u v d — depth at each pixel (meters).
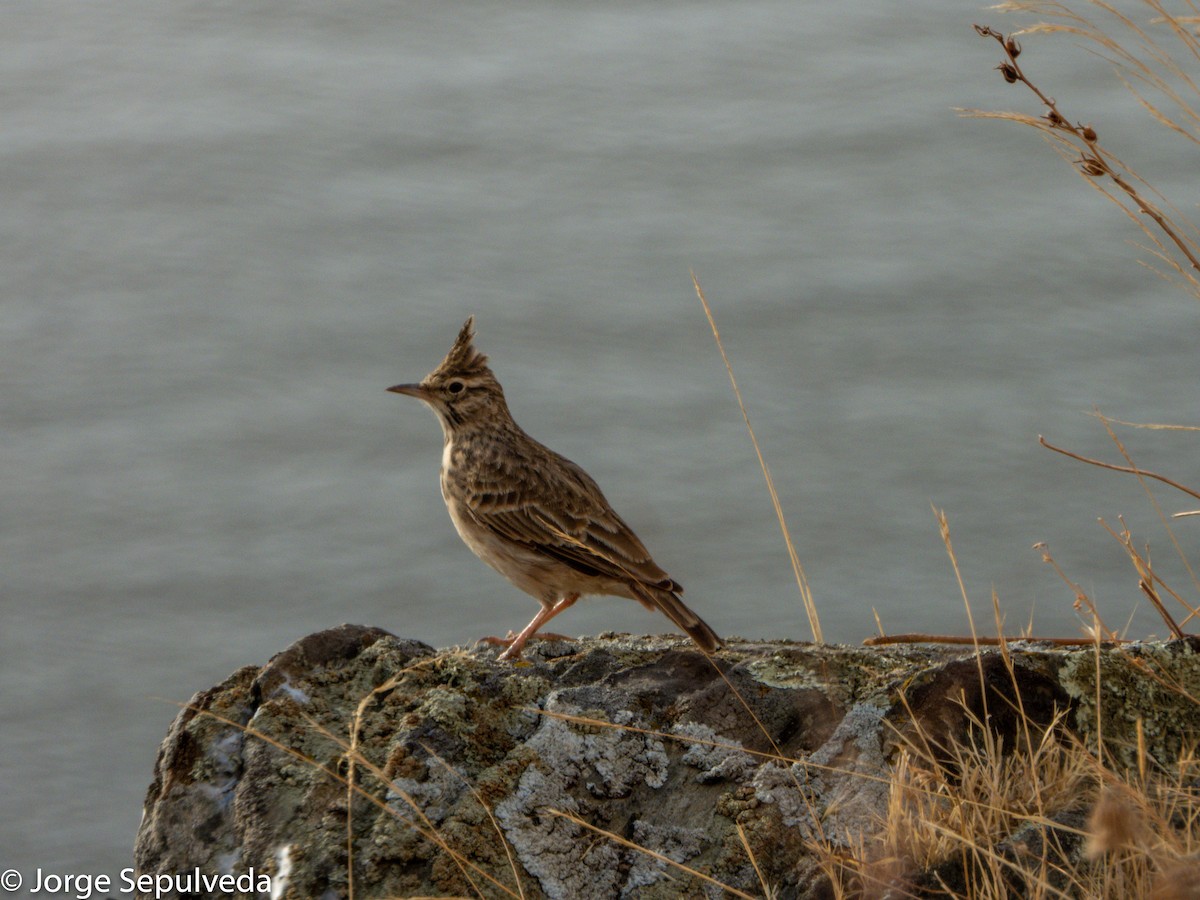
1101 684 9.84
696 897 9.04
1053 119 10.90
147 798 10.27
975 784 8.96
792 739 9.92
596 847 9.34
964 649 10.95
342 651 10.77
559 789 9.64
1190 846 8.05
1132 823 7.09
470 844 9.29
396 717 10.20
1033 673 9.88
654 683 10.50
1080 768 8.95
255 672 10.83
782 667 10.50
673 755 9.88
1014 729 9.64
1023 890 8.25
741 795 9.45
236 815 9.80
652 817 9.51
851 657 10.59
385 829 9.37
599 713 10.12
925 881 8.34
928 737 9.52
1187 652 10.20
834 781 9.45
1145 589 10.81
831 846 8.95
